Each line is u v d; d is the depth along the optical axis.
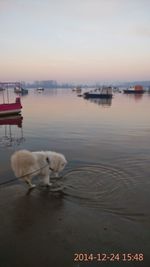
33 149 9.56
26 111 24.42
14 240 3.80
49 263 3.34
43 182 5.68
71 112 22.95
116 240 3.77
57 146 9.94
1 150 9.41
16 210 4.66
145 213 4.54
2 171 6.77
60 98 50.53
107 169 6.77
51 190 5.45
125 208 4.71
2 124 16.38
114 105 30.89
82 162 7.47
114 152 8.77
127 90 74.38
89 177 6.15
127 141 10.66
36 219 4.35
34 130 13.83
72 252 3.53
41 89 116.50
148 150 9.00
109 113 21.78
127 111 23.38
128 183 5.82
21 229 4.07
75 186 5.63
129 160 7.70
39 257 3.44
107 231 4.00
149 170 6.71
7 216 4.46
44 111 24.20
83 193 5.30
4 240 3.80
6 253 3.52
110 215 4.47
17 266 3.29
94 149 9.28
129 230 4.02
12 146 10.11
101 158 7.97
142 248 3.60
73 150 9.20
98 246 3.65
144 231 3.99
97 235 3.89
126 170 6.70
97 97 48.09
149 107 27.56
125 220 4.31
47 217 4.41
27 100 43.16
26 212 4.58
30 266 3.29
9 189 5.56
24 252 3.54
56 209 4.68
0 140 11.38
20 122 17.12
